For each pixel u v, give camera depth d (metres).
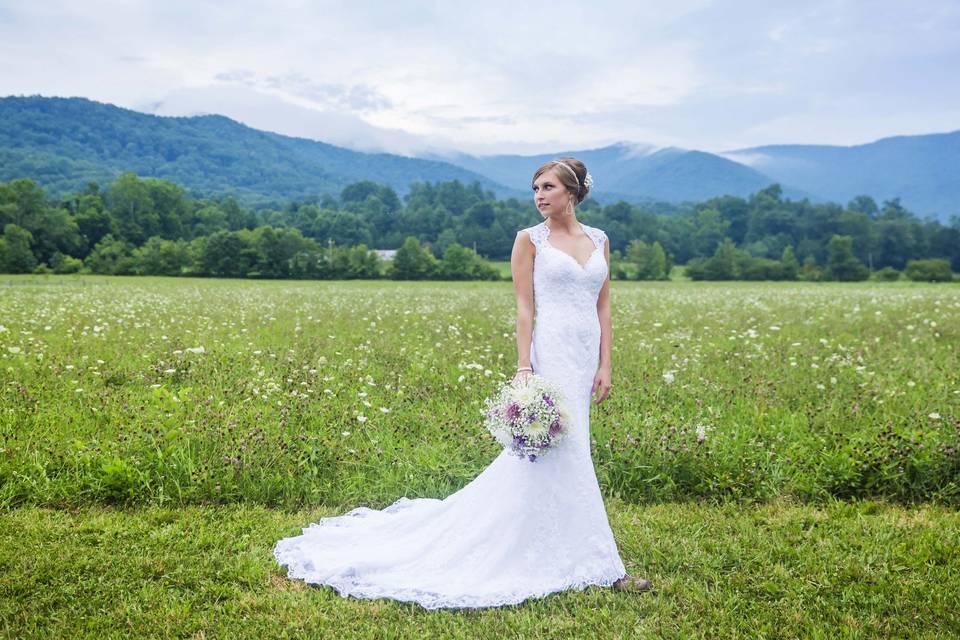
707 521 4.25
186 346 9.38
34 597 3.21
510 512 3.55
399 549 3.72
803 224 126.94
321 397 6.44
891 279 79.38
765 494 4.59
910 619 3.15
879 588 3.40
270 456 4.79
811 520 4.25
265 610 3.20
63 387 6.66
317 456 4.90
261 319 14.12
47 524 3.96
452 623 3.14
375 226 143.38
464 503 3.76
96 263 79.06
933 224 120.62
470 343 10.02
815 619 3.16
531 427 3.29
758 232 132.25
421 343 10.36
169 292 27.19
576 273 3.56
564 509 3.51
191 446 4.96
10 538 3.76
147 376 7.52
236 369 7.84
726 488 4.68
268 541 3.90
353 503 4.55
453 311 16.70
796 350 9.45
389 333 11.59
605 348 3.80
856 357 8.63
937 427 5.46
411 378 7.52
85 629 2.99
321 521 4.16
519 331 3.63
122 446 4.89
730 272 80.75
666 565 3.68
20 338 9.71
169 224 110.44
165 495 4.40
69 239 88.31
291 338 10.95
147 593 3.27
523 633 3.07
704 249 125.44
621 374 7.67
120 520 4.06
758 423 5.79
